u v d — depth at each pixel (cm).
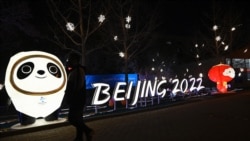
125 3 1770
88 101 1562
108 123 1008
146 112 1279
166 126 918
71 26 1412
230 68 2078
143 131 849
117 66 2519
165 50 3209
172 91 1714
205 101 1700
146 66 2658
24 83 897
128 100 1484
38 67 920
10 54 1973
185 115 1147
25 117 936
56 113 1007
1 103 1585
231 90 2366
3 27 1847
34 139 791
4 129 898
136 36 1945
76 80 643
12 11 1809
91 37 2211
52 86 937
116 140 745
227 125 909
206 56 3400
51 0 1490
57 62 977
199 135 776
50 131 891
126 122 1019
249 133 785
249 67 3300
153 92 1491
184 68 3366
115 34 1942
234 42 3206
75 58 664
